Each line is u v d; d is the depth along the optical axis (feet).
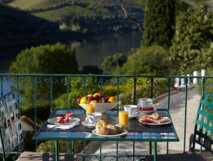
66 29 216.74
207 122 14.66
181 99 36.96
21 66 92.89
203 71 44.50
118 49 185.37
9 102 14.46
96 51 185.16
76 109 15.28
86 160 18.54
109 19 230.89
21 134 15.57
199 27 56.95
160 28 74.74
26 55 93.30
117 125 13.03
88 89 18.04
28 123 24.26
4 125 13.64
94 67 122.01
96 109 13.58
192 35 57.00
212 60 53.93
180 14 69.41
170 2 74.23
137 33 223.30
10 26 185.98
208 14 57.36
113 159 19.21
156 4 74.95
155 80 38.32
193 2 63.77
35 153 15.34
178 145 25.55
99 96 13.97
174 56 56.75
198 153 14.57
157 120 13.43
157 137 12.14
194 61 55.06
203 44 56.90
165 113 14.67
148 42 76.13
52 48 94.53
